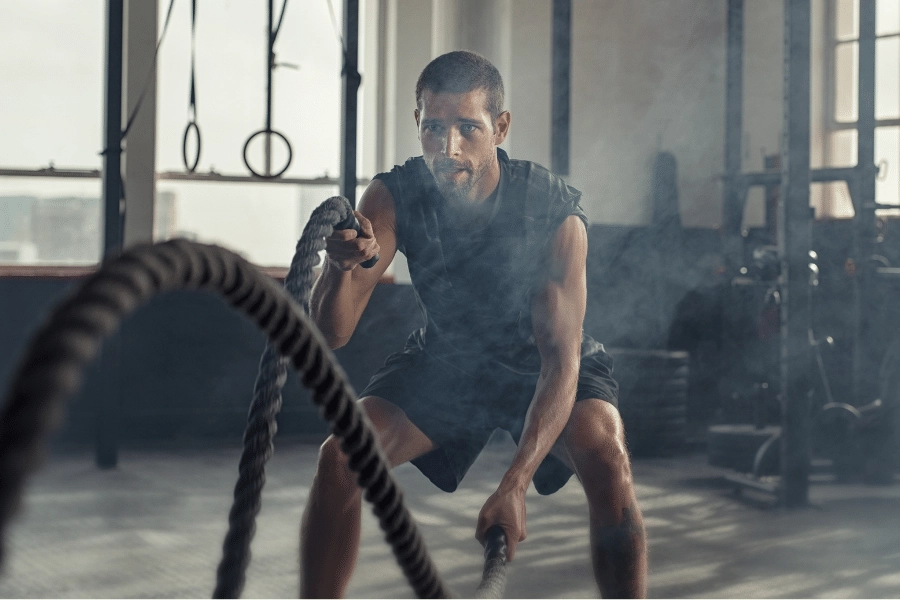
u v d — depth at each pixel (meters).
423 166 1.83
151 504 3.82
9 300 5.27
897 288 5.08
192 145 6.12
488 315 1.83
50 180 5.88
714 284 6.49
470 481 4.48
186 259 0.50
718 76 7.48
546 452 1.53
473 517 3.67
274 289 0.63
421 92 1.69
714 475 4.73
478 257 1.81
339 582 1.69
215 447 5.30
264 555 3.03
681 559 3.08
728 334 6.35
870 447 4.53
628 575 1.65
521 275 1.80
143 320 5.53
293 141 6.35
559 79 5.98
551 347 1.71
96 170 5.93
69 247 5.95
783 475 3.99
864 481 4.54
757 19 7.60
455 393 1.83
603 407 1.74
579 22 7.23
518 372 1.86
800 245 4.06
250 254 6.29
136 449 5.21
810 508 3.96
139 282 0.43
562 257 1.78
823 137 8.02
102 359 4.65
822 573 2.92
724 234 6.34
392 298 5.92
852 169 5.05
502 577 1.20
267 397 1.01
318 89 6.38
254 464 1.00
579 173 7.25
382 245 1.78
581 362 1.87
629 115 7.36
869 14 4.93
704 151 7.50
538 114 6.92
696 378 6.44
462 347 1.85
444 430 1.82
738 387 6.29
